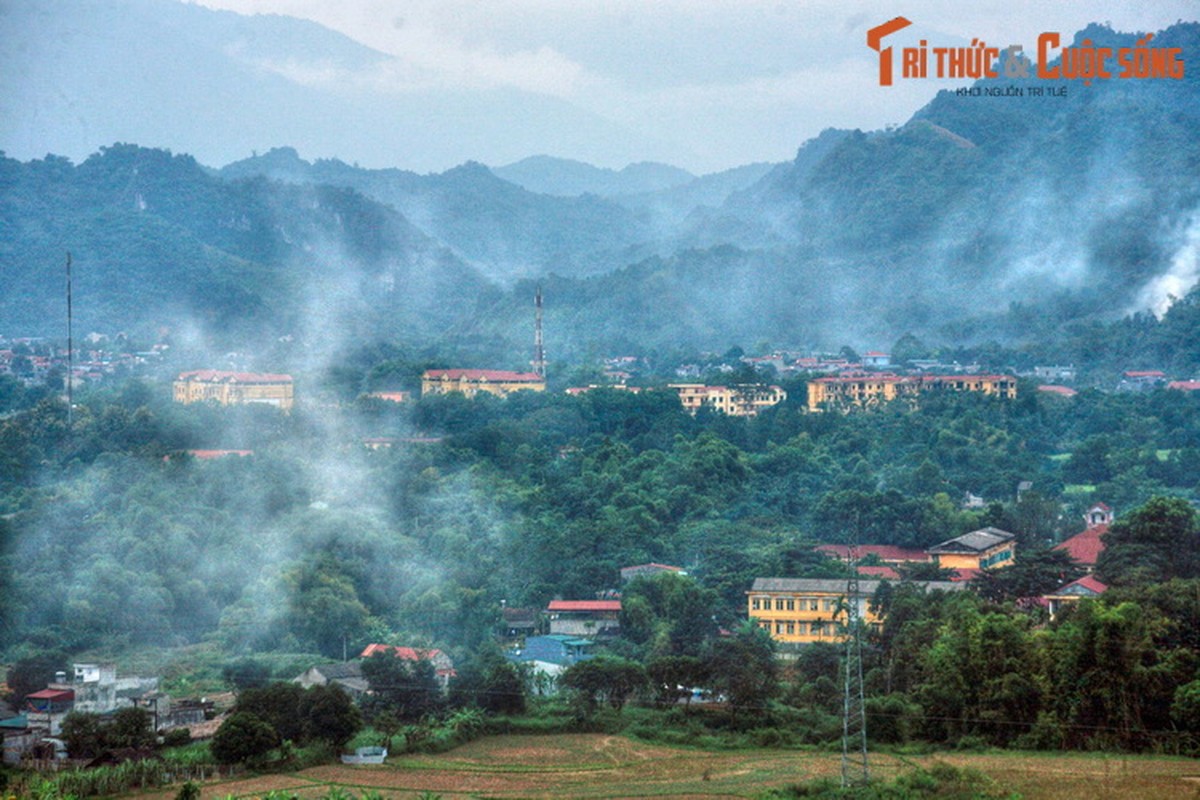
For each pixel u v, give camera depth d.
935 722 199.62
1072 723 190.62
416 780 184.12
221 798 172.88
